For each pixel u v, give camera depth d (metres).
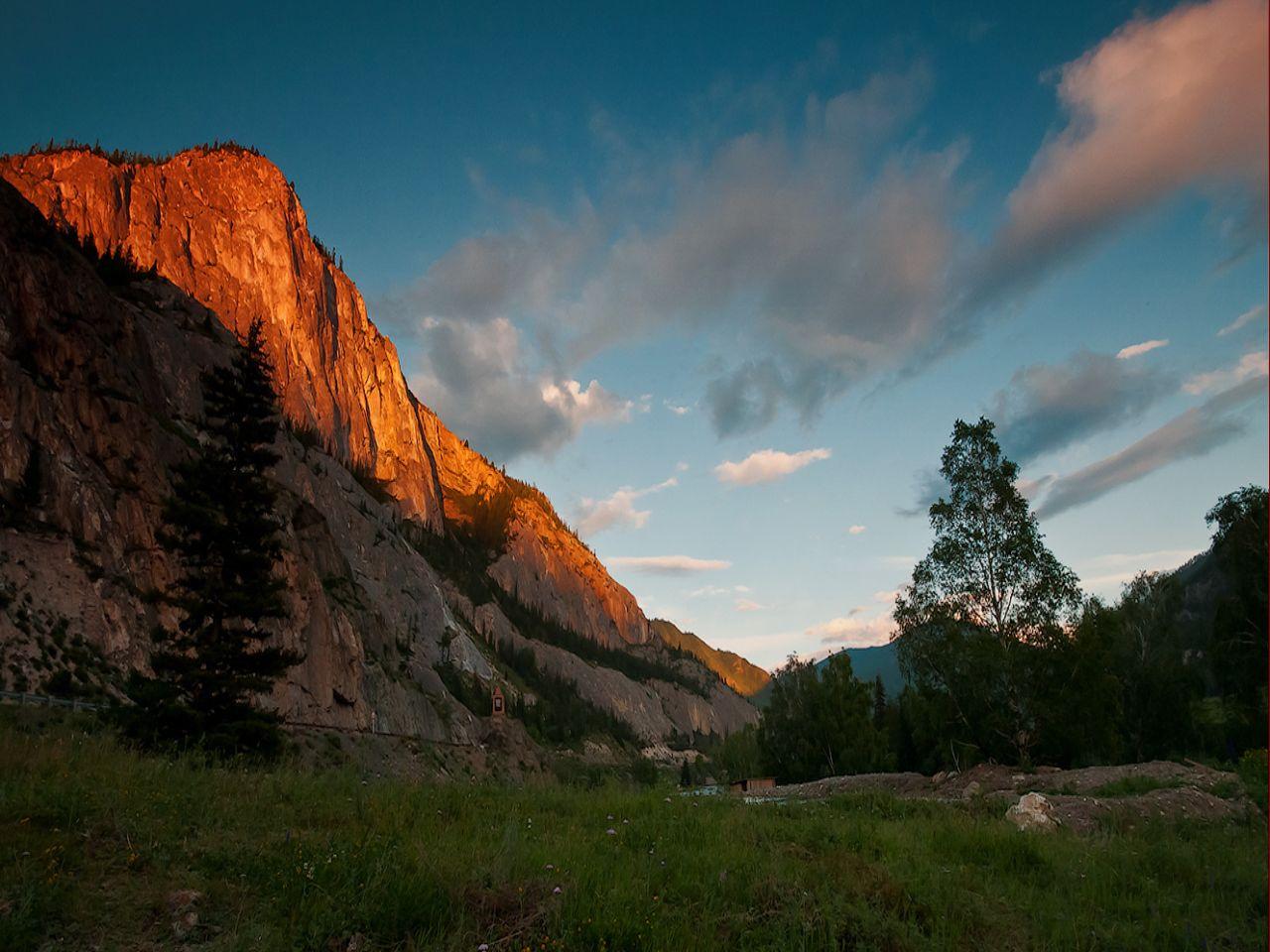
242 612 24.86
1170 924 8.18
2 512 48.41
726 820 11.89
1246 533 43.47
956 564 35.09
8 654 40.44
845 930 6.98
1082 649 32.72
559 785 16.92
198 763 13.41
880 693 82.50
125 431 63.09
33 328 60.94
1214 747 47.78
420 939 5.99
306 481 129.75
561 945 6.01
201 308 122.00
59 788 8.71
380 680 90.25
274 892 6.70
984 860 11.24
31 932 5.62
